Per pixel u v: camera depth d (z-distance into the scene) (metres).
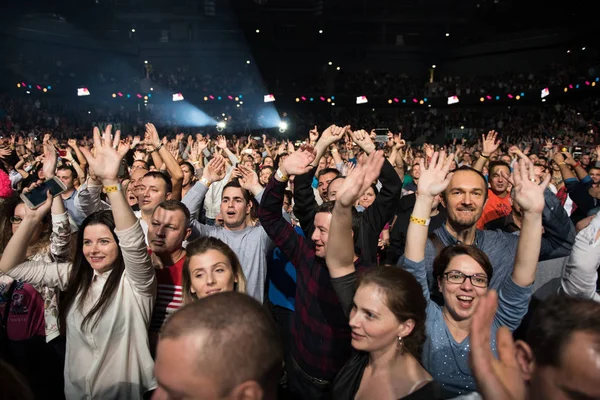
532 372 1.22
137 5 35.28
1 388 1.28
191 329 1.18
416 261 2.48
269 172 6.59
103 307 2.64
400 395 1.93
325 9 35.00
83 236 2.71
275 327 1.29
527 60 34.19
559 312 1.20
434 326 2.50
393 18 35.47
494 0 32.59
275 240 3.12
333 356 2.76
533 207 2.41
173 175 5.05
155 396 1.27
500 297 2.54
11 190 3.92
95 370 2.63
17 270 2.78
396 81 35.66
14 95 30.81
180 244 3.11
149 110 33.22
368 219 3.36
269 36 36.06
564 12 31.50
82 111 32.16
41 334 3.17
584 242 2.39
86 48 34.56
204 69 36.72
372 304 2.00
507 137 27.94
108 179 2.50
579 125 26.17
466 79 34.94
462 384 2.42
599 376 1.10
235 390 1.16
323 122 34.41
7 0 31.20
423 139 32.41
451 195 3.24
